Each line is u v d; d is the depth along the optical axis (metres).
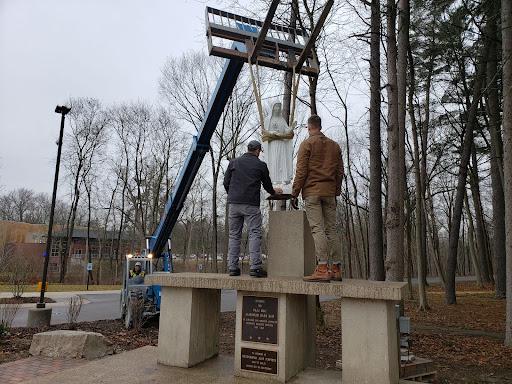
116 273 45.72
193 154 11.41
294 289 4.73
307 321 5.71
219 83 10.04
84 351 7.17
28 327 11.46
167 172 39.62
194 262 56.22
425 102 22.30
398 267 9.12
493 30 17.19
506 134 9.56
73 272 48.66
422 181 20.64
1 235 50.34
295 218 5.70
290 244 5.68
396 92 9.84
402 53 11.09
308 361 5.68
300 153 5.23
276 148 6.45
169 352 5.56
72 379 4.88
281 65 7.30
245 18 7.61
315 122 5.50
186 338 5.49
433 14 17.02
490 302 19.17
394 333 4.72
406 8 10.52
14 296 19.72
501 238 21.11
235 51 7.22
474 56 18.36
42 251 48.47
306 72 7.41
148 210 44.28
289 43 7.48
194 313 5.59
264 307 5.04
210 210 49.88
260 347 4.97
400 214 9.42
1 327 9.36
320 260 4.95
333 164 5.24
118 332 11.15
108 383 4.71
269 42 7.36
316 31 6.57
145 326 12.30
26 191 78.25
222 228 52.28
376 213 13.52
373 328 4.42
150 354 6.15
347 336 4.54
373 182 13.69
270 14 6.36
